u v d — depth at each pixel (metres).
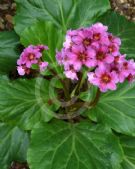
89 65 0.22
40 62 0.24
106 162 0.24
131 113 0.26
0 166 0.27
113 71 0.22
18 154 0.27
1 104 0.26
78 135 0.26
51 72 0.27
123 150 0.27
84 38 0.23
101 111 0.27
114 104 0.27
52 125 0.26
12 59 0.29
